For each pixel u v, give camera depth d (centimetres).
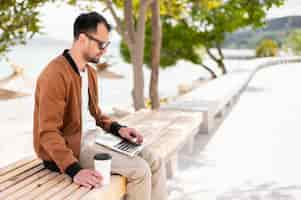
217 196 345
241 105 859
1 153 512
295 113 748
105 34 239
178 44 1188
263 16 827
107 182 231
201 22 1229
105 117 301
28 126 707
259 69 2105
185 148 480
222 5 1165
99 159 227
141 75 649
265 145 513
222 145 513
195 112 511
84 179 223
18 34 380
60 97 231
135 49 640
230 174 402
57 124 232
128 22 638
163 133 377
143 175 245
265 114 744
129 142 284
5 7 371
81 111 252
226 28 1213
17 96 1060
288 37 4306
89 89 279
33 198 207
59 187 223
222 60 1379
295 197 342
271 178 390
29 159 275
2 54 379
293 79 1511
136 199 250
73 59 245
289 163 436
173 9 888
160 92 1427
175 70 2558
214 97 662
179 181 382
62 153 227
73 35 247
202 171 411
